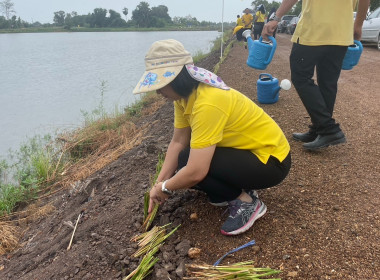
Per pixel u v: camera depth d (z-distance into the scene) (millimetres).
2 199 4688
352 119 4484
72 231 3082
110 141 6230
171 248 2352
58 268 2584
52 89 11945
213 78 2023
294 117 4574
